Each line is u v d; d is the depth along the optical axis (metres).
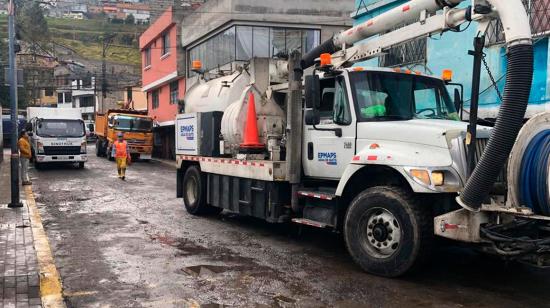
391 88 7.47
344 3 24.23
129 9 100.12
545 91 10.91
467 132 5.92
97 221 10.56
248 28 23.81
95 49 85.06
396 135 6.64
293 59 8.04
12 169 11.24
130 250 7.98
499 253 5.71
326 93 7.77
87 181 18.64
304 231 9.65
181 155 11.98
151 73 36.34
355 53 8.23
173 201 13.68
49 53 67.44
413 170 6.11
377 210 6.61
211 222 10.57
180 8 30.86
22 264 6.73
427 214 6.17
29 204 12.16
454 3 6.68
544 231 5.62
